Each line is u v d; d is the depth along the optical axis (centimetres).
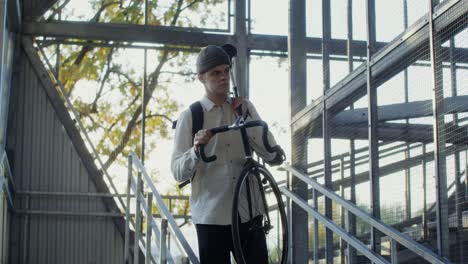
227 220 334
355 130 577
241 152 343
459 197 441
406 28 500
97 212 973
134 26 980
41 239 966
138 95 985
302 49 708
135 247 548
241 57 977
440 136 440
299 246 665
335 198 571
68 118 978
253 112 347
